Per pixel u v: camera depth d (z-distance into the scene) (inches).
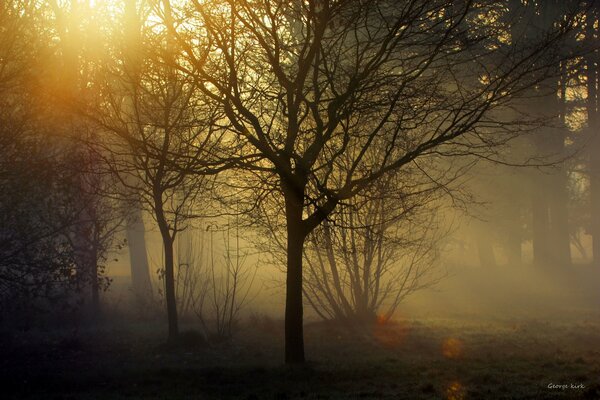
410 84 518.0
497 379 430.9
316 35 488.7
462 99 509.7
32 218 610.2
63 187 603.2
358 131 539.5
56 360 573.6
